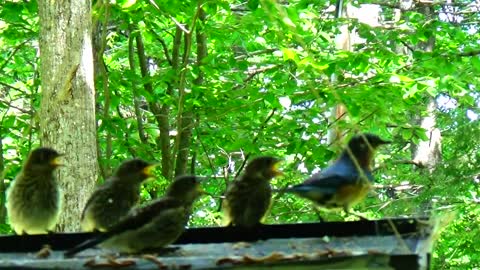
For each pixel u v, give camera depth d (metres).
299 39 6.71
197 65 17.33
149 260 6.12
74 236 7.44
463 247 18.22
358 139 8.64
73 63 12.88
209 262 5.92
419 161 24.81
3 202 16.33
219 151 20.91
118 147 18.41
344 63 16.33
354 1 19.36
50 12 13.05
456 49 17.56
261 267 5.63
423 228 7.05
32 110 17.50
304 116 18.14
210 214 19.84
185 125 19.39
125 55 21.28
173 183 7.57
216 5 16.22
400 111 17.31
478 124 15.36
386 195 20.31
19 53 20.67
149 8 16.78
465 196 17.64
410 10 22.02
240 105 17.64
